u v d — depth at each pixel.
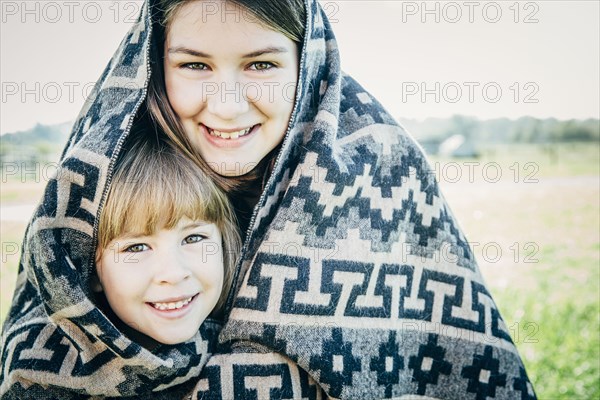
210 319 1.35
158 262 1.24
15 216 3.16
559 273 2.74
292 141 1.37
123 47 1.34
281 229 1.29
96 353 1.25
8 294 2.40
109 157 1.23
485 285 1.53
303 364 1.26
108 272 1.26
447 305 1.47
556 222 3.66
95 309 1.21
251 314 1.27
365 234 1.37
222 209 1.33
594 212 3.88
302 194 1.30
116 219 1.23
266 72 1.30
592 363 1.93
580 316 2.25
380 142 1.44
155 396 1.29
